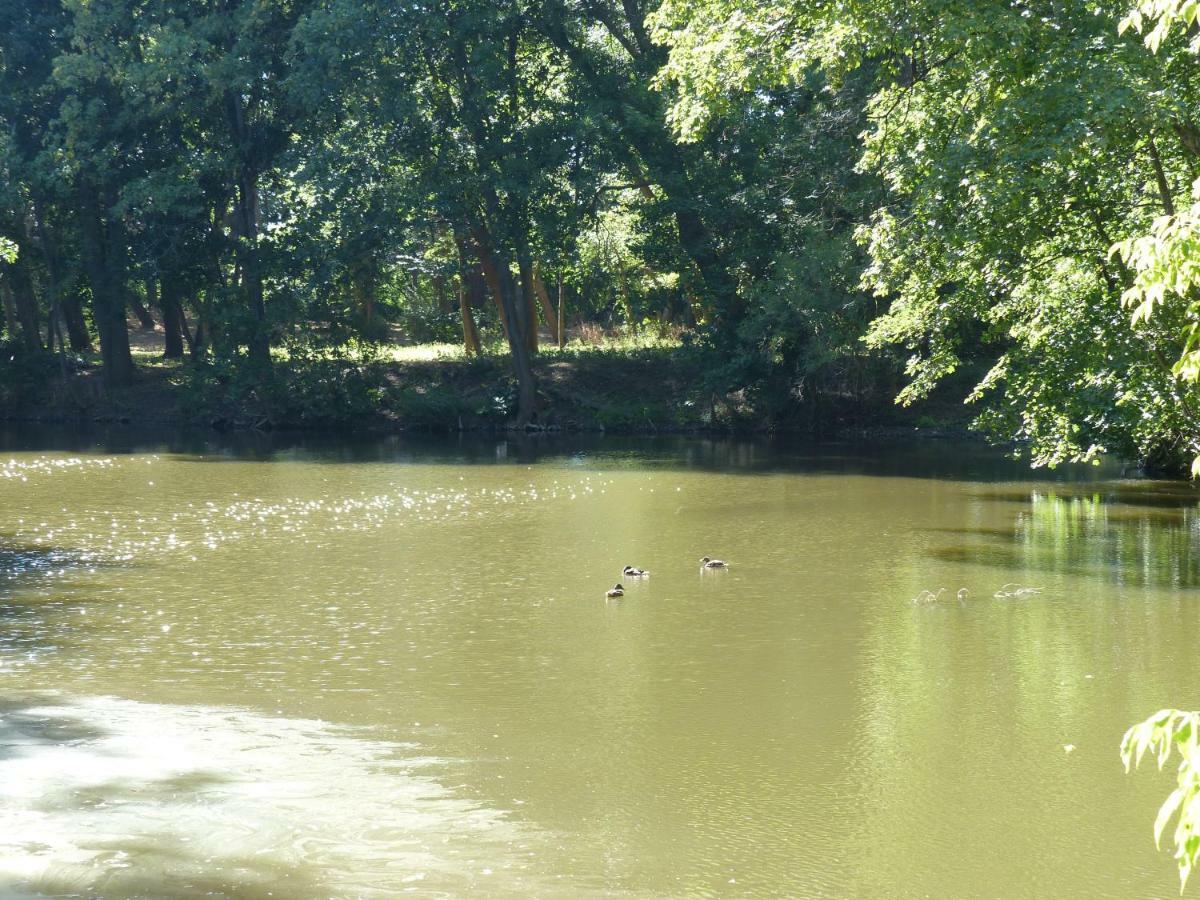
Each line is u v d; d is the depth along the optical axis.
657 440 46.16
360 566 19.86
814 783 10.12
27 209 54.34
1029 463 35.69
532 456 40.03
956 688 12.72
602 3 47.31
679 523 24.52
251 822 9.19
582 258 58.44
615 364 54.19
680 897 8.05
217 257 54.00
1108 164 20.48
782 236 44.94
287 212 50.91
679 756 10.73
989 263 22.34
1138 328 20.89
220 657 14.02
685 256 47.91
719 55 22.59
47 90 52.16
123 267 53.81
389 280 54.00
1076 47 19.08
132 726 11.48
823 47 21.98
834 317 41.41
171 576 18.98
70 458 39.06
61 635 15.09
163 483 32.12
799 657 13.97
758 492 29.61
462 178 46.72
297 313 50.47
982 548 21.12
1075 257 21.94
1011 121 19.27
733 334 47.41
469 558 20.59
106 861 8.43
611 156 46.91
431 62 47.38
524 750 10.89
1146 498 27.64
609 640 14.79
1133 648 14.20
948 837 9.04
